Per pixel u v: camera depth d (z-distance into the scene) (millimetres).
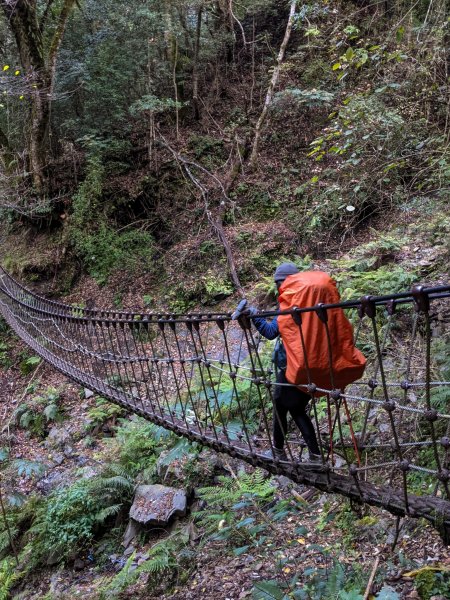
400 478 3303
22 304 8539
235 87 12016
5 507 5984
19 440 7480
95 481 5141
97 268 10297
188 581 3529
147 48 11438
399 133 4379
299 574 2793
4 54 12578
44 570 4879
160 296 8930
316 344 2121
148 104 10461
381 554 2926
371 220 7121
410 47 4410
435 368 3809
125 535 4641
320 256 7430
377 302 1780
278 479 3967
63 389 7965
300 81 9906
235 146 10320
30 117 11656
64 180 11336
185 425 3516
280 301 2246
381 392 3947
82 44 11820
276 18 12531
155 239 10242
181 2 11406
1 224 13047
